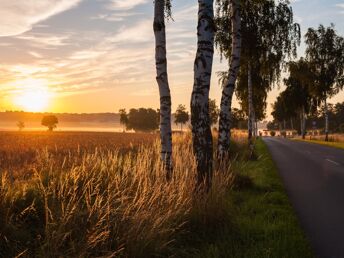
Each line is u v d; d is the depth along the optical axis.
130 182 7.66
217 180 8.14
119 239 5.81
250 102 24.94
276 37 24.12
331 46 54.00
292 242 6.61
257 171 16.20
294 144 47.75
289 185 14.15
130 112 181.50
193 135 8.73
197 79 8.81
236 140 26.64
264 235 6.98
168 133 9.72
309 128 174.00
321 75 54.50
